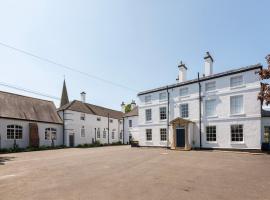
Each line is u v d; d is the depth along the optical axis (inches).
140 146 1298.0
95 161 623.2
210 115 989.2
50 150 1154.7
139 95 1337.4
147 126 1269.7
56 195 285.9
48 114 1412.4
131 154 823.7
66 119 1469.0
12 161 654.5
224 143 927.7
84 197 276.5
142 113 1306.6
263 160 612.4
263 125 860.6
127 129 1909.4
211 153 823.7
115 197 275.9
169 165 531.2
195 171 449.1
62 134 1456.7
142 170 464.4
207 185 334.0
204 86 1024.2
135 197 275.7
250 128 858.8
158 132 1205.7
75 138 1520.7
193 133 1033.5
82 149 1212.5
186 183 346.3
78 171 459.8
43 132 1315.2
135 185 335.0
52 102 1561.3
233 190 306.0
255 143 841.5
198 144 1013.2
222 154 782.5
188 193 292.5
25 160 677.3
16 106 1243.8
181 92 1126.4
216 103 973.2
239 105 905.5
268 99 706.8
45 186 333.4
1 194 293.6
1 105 1162.6
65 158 717.9
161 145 1179.9
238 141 890.1
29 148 1152.8
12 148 1091.3
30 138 1200.8
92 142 1686.8
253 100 860.0
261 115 861.2
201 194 287.9
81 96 1818.4
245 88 885.8
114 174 422.6
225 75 952.3
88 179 379.6
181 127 1062.4
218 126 953.5
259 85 848.9
